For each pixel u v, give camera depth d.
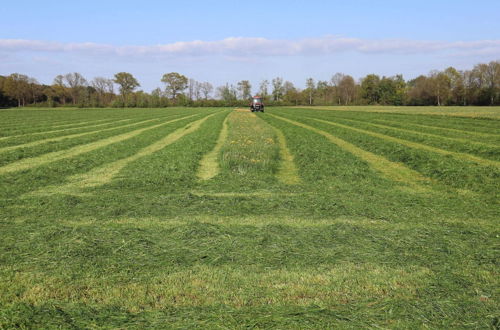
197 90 155.88
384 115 55.97
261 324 4.36
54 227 7.71
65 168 14.79
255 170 14.42
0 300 4.95
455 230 7.55
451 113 57.41
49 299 4.99
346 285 5.29
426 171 14.46
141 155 19.22
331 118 50.91
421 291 5.09
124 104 122.88
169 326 4.34
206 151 20.08
